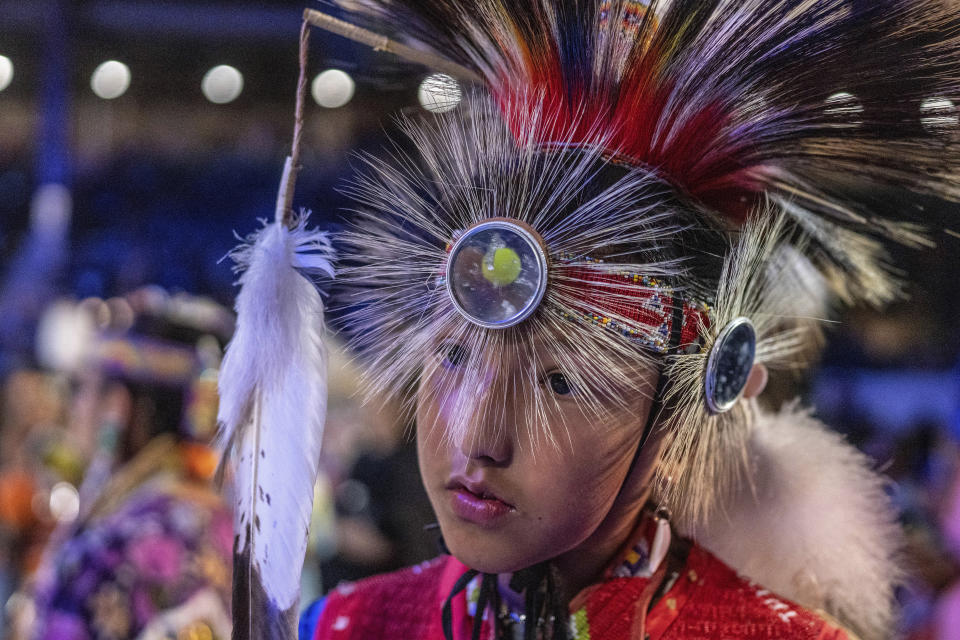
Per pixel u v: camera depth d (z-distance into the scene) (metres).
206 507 1.43
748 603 0.79
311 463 0.71
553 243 0.68
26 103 7.06
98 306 1.62
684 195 0.75
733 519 0.87
